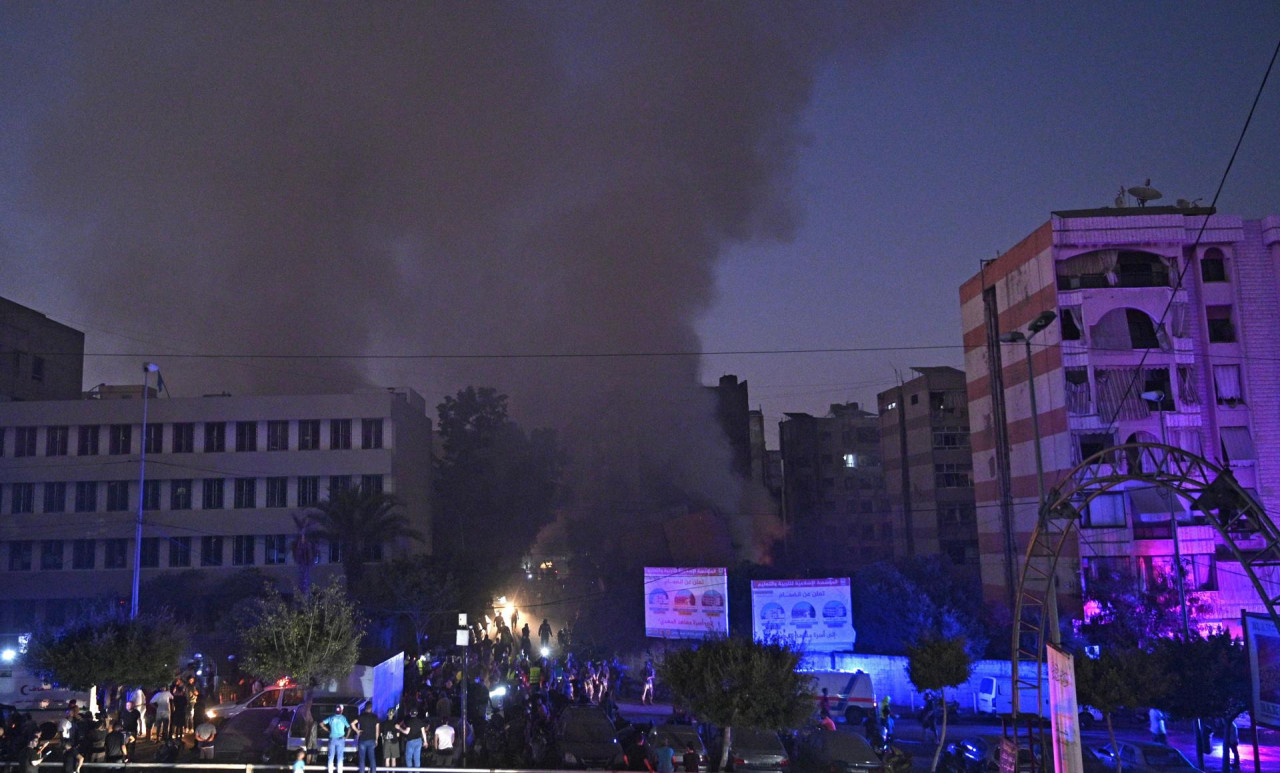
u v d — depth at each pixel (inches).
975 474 2721.5
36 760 818.8
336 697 1023.6
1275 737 1449.3
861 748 991.0
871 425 4269.2
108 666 1014.4
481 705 1268.5
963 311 2827.3
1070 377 2262.6
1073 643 1865.2
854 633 1919.3
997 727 1541.6
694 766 858.8
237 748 960.9
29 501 2682.1
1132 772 1001.5
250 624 1961.1
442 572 2290.8
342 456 2701.8
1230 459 2183.8
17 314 3065.9
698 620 2071.9
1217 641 1214.3
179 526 2659.9
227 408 2726.4
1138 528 2138.3
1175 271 2293.3
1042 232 2361.0
